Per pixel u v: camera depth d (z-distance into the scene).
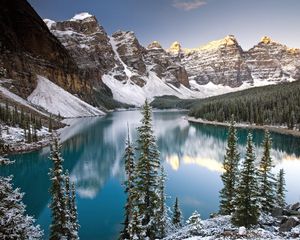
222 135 133.25
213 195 56.34
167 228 32.69
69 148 103.25
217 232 25.95
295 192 57.06
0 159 15.59
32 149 93.88
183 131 146.38
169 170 75.69
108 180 68.00
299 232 21.97
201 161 85.94
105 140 118.69
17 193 15.76
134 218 25.23
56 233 27.44
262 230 22.72
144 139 28.64
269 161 35.41
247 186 28.16
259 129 143.62
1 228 14.64
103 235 40.91
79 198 56.31
